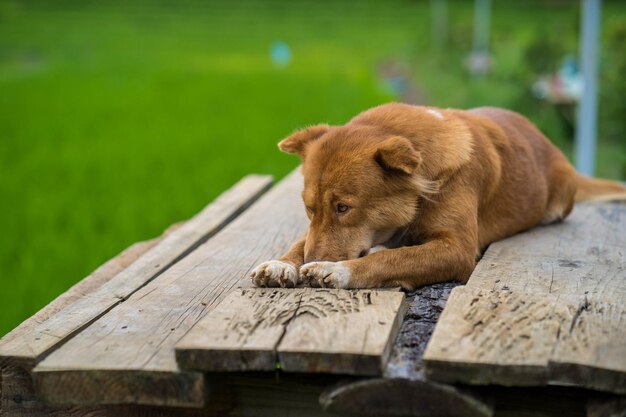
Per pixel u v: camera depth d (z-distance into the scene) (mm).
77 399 3922
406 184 5207
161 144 17141
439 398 3639
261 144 16703
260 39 49125
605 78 13609
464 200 5473
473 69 24500
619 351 3643
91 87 26609
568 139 15359
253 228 6629
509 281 4949
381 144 5102
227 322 4094
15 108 22234
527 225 6305
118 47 42562
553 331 3855
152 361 3928
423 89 25031
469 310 4121
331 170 5129
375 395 3703
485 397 3682
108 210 12000
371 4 66000
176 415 4148
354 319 4090
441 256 5160
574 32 21375
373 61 36625
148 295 4934
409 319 4434
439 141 5457
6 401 4211
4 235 10773
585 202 7367
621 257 5531
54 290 8727
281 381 4020
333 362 3697
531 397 3863
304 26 56594
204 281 5211
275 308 4285
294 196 7785
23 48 41094
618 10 31141
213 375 3924
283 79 28484
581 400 3797
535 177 6320
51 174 14594
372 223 5188
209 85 26969
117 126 19484
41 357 4125
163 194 12828
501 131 6168
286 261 5105
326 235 5113
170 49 42250
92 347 4129
